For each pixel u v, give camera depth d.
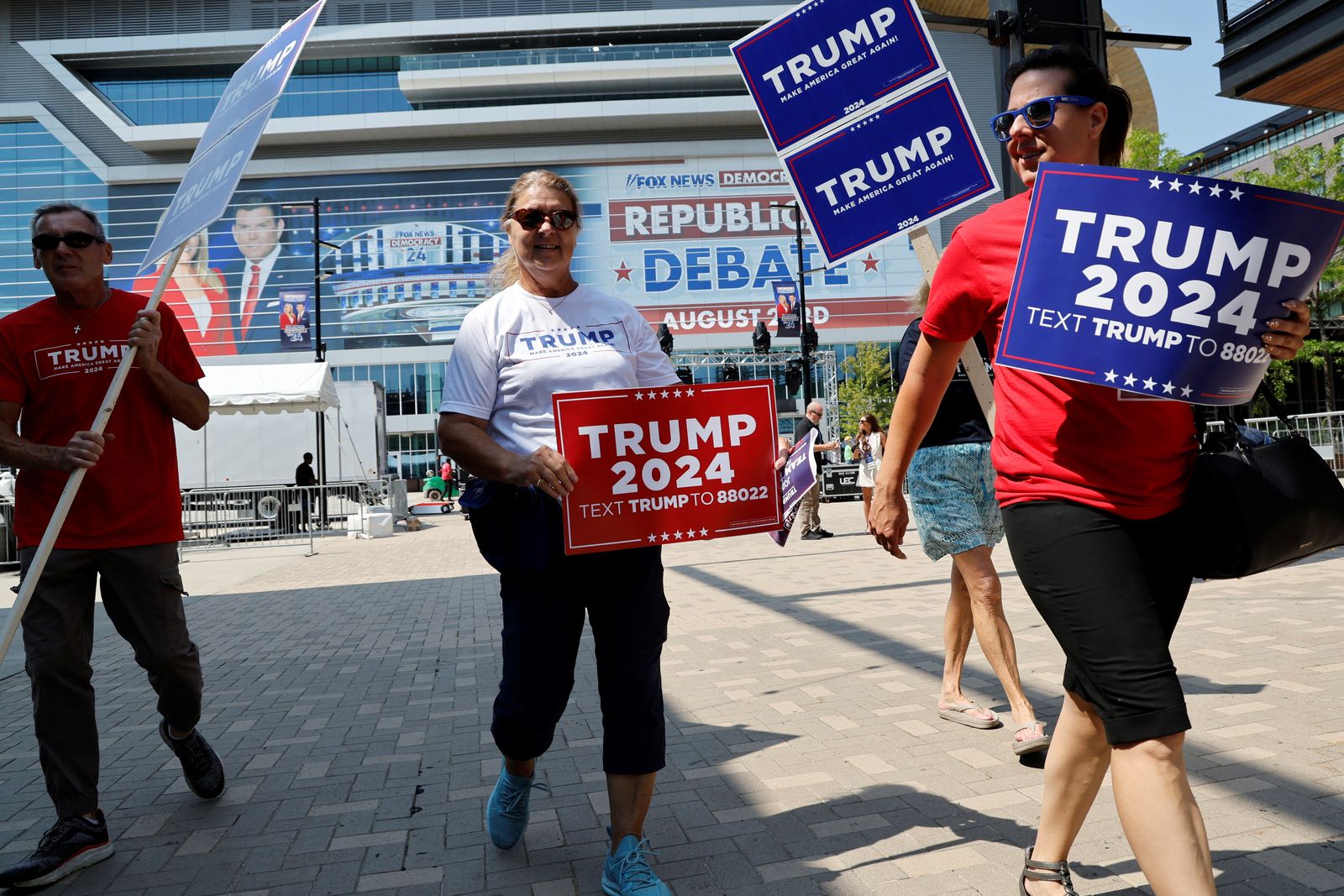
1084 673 1.75
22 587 2.42
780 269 65.00
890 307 64.12
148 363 2.79
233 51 67.06
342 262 65.06
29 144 65.00
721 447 2.44
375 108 68.44
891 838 2.58
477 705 4.52
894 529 2.14
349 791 3.29
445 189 66.00
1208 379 1.59
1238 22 8.48
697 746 3.59
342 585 10.29
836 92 3.00
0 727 4.43
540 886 2.42
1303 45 7.86
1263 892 2.13
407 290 64.81
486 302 2.50
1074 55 1.96
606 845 2.69
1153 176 1.59
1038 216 1.68
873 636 5.65
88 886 2.55
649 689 2.33
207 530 18.91
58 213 2.84
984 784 2.97
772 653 5.31
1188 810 1.61
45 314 2.88
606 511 2.32
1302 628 5.05
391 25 66.31
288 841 2.82
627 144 66.44
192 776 3.17
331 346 64.06
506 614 2.42
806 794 2.99
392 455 63.69
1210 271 1.57
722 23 67.19
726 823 2.78
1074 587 1.74
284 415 21.73
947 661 3.81
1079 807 2.01
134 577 2.85
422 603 8.50
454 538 18.56
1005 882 2.27
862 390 50.03
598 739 3.78
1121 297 1.62
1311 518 1.70
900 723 3.74
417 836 2.82
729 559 11.02
